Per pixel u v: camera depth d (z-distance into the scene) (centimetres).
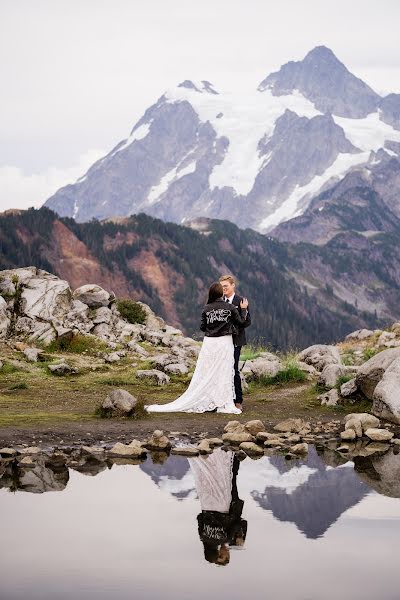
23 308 2075
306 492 700
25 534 541
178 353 2008
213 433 1096
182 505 640
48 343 1958
